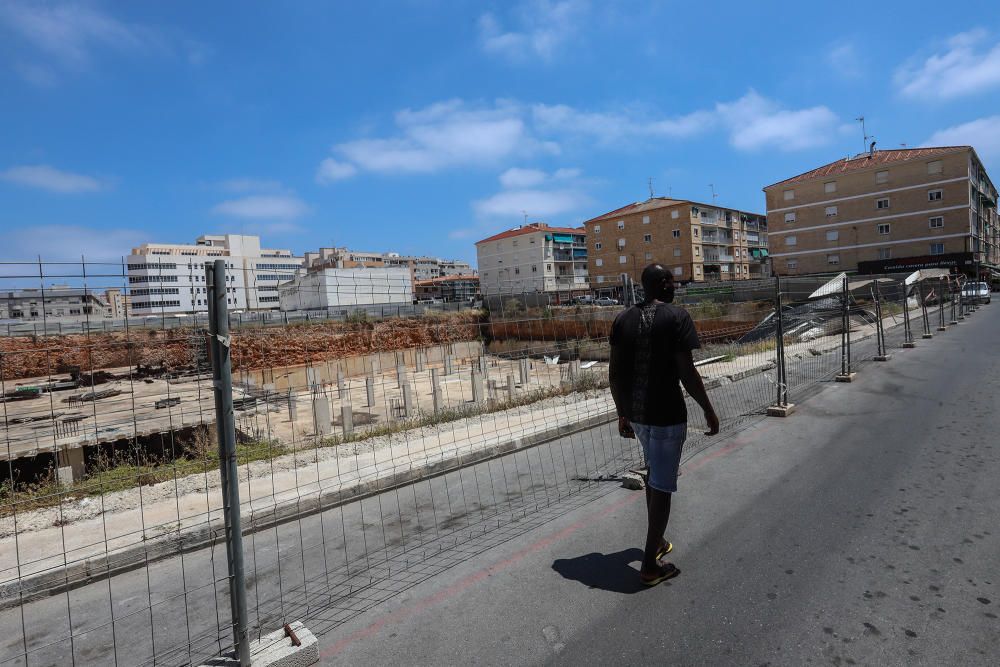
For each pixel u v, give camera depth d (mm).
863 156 54906
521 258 78688
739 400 8977
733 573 3342
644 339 3066
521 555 3795
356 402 16875
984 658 2451
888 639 2623
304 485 5605
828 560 3430
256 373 22281
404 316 29297
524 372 16297
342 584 3580
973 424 6406
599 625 2879
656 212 63219
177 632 3139
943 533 3695
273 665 2596
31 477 8992
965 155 46094
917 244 48594
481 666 2604
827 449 5848
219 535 4586
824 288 20906
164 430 10203
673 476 3104
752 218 73125
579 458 6383
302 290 41750
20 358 12914
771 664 2496
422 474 6012
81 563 3971
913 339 16344
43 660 2953
